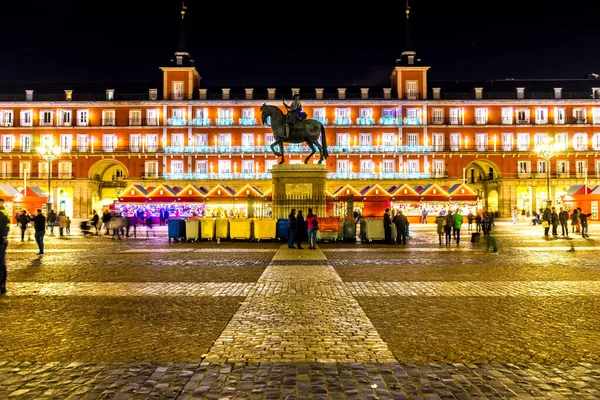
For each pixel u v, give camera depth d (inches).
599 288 444.1
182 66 2711.6
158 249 847.1
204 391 211.3
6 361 248.5
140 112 2694.4
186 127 2679.6
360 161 2674.7
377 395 207.5
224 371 234.2
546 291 430.3
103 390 212.2
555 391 212.2
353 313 346.9
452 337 289.0
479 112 2694.4
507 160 2669.8
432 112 2699.3
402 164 2669.8
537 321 326.0
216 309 360.8
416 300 391.9
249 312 350.9
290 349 265.9
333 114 2699.3
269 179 2618.1
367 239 985.5
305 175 1037.8
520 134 2674.7
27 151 2655.0
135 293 421.7
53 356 255.9
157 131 2684.5
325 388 214.5
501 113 2687.0
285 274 530.0
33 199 1850.4
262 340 282.2
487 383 220.5
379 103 2687.0
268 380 223.3
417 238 1135.0
